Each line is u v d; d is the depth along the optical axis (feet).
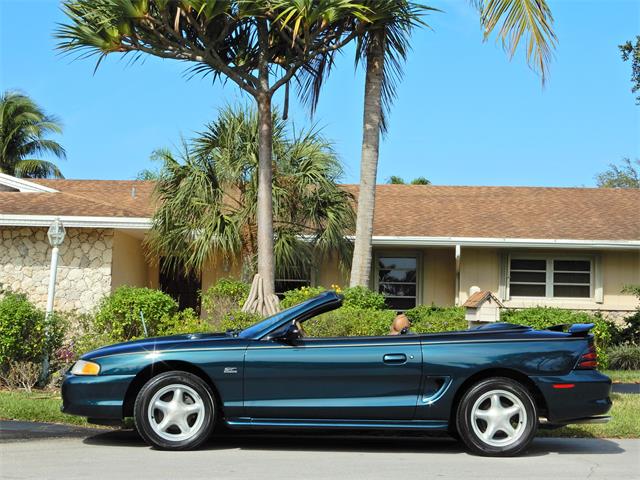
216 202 54.85
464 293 61.26
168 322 40.11
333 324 35.50
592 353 24.61
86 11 41.06
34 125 142.61
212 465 22.02
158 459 22.85
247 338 24.68
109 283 53.83
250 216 53.98
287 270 58.23
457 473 21.43
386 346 24.32
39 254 54.08
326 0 40.06
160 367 24.71
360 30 44.62
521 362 24.20
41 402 31.40
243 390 24.16
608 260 61.36
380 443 26.91
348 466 22.27
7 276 53.98
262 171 43.24
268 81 44.55
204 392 24.23
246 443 26.30
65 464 21.91
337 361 24.13
